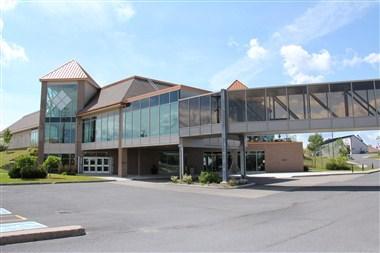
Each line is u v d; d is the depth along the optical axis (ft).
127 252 21.91
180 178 87.97
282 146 143.54
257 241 24.61
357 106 69.51
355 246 22.94
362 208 40.32
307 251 21.84
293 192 62.23
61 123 133.69
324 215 36.01
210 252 21.76
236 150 134.51
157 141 96.22
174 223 32.27
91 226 30.86
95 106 124.57
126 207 44.14
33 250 22.54
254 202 48.78
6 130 217.36
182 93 91.35
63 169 117.50
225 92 79.66
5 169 136.36
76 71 137.69
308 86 73.67
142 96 103.30
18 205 45.80
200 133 83.97
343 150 236.02
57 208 43.16
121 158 110.52
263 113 76.23
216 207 43.78
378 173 134.31
